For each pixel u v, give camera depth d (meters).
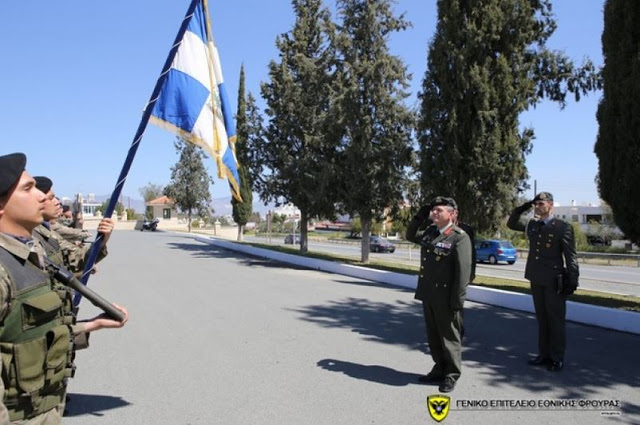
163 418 4.60
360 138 18.55
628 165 9.09
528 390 5.39
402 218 19.09
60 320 2.62
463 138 13.34
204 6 4.71
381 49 18.81
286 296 11.42
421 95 14.41
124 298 11.02
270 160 24.70
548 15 13.66
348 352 6.79
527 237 6.57
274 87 24.22
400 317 9.14
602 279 20.73
